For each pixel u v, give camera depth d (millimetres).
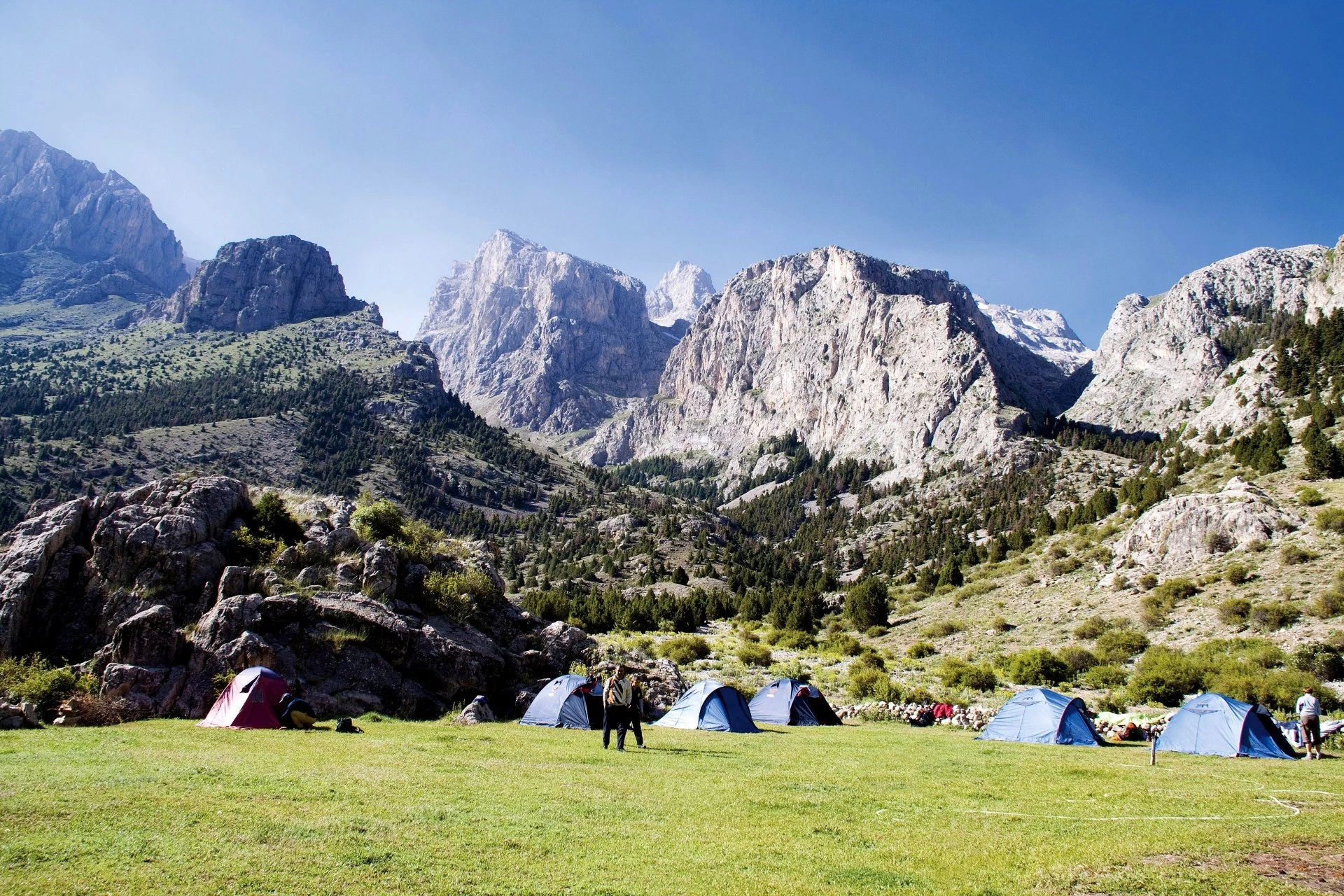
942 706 37750
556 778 16750
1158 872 10688
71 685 25000
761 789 16750
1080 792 17281
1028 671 54062
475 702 29609
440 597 35312
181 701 25922
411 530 38406
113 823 11211
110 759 16406
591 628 94500
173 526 30641
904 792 17047
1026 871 10773
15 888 8562
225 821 11641
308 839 10945
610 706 22656
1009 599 90562
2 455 170125
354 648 29688
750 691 44094
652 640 69375
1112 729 31797
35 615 28438
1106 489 147375
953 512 188875
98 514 31812
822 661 66875
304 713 24969
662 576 160000
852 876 10453
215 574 30828
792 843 12148
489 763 18469
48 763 15555
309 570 32406
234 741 20453
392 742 21656
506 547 189750
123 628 26547
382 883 9398
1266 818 14508
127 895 8609
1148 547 82062
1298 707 25875
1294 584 60031
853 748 25656
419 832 11672
